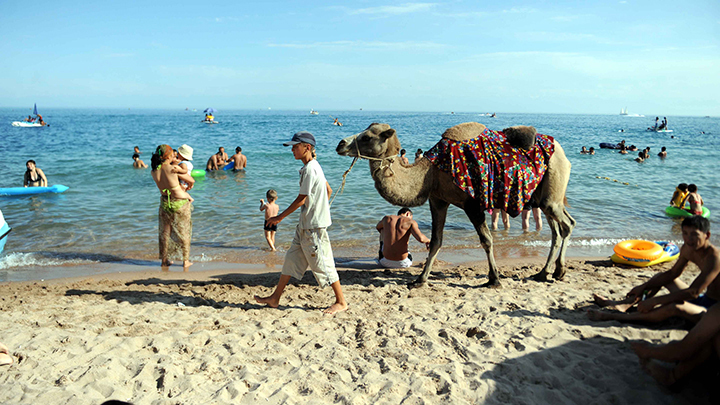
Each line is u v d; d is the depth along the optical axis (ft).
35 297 18.71
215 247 28.30
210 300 18.47
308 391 11.43
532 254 27.02
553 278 20.97
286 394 11.21
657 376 11.75
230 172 58.44
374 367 12.61
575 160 78.28
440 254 26.94
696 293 12.87
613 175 61.11
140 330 15.01
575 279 20.81
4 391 11.11
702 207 37.06
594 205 41.83
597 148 103.86
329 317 16.35
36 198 41.86
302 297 18.79
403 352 13.37
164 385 11.60
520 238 30.58
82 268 23.85
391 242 23.18
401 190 18.16
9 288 20.12
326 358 13.10
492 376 11.98
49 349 13.47
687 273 21.16
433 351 13.56
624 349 13.43
